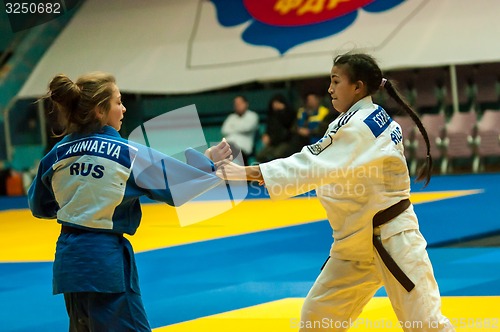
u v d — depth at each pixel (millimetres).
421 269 3820
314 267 7973
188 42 19359
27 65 20156
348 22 18297
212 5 19641
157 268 8328
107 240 3654
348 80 3982
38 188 3951
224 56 18953
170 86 19016
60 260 3668
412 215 3955
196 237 10492
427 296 3791
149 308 6473
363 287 4098
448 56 17375
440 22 17734
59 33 20172
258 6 19125
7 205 16969
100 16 20219
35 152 19484
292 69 18266
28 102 19547
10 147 19656
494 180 15789
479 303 6016
